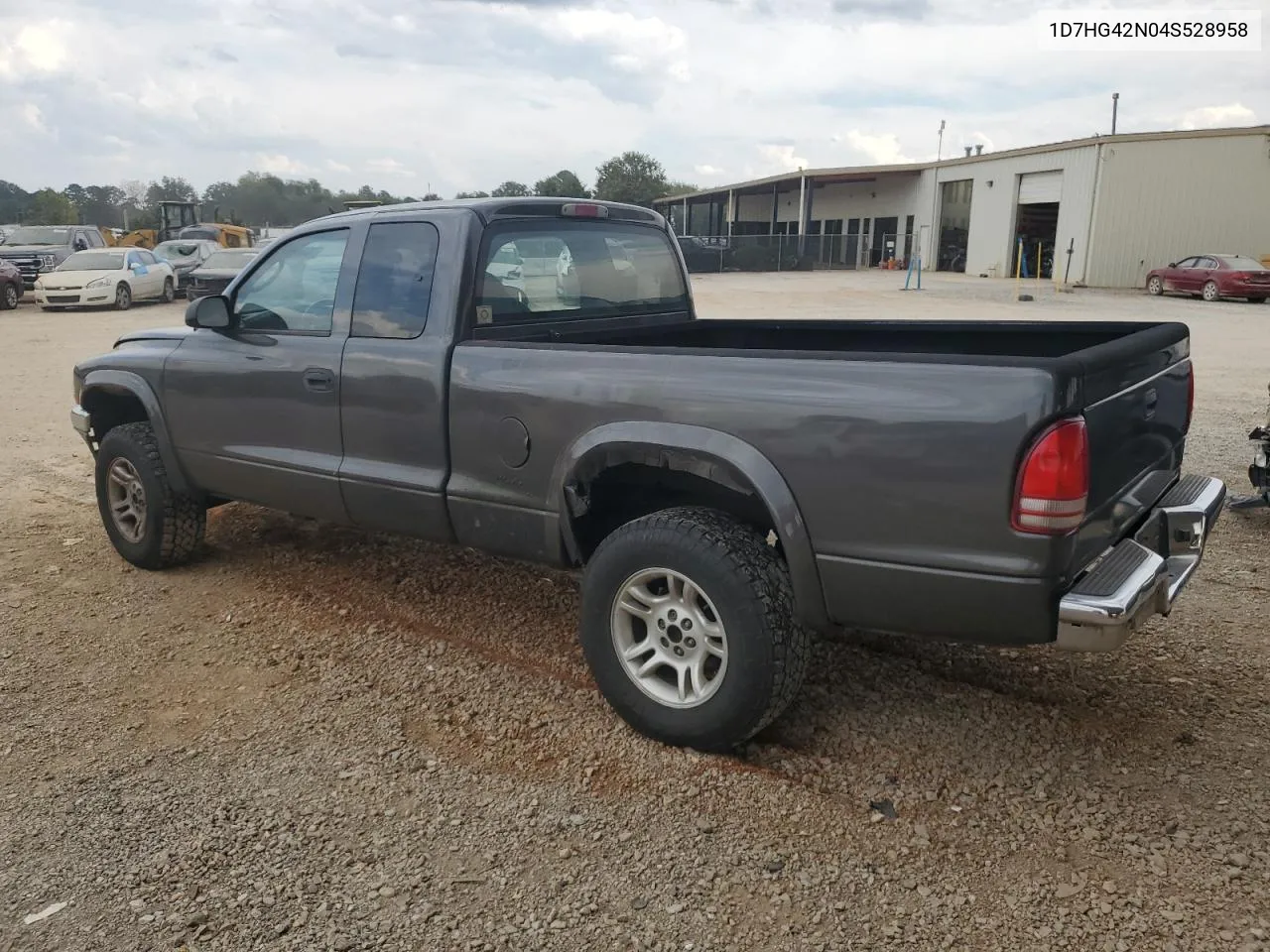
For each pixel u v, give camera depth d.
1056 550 2.74
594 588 3.52
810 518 3.08
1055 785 3.22
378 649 4.33
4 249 26.05
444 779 3.32
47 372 12.98
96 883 2.83
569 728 3.64
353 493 4.32
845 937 2.58
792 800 3.17
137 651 4.38
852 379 2.99
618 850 2.94
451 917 2.67
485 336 4.07
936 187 41.19
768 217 54.78
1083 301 25.14
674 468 3.39
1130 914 2.64
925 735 3.54
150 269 24.20
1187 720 3.62
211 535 5.97
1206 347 15.30
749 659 3.20
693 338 5.21
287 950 2.56
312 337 4.41
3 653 4.36
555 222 4.40
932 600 2.94
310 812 3.15
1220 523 6.05
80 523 6.33
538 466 3.70
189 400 4.90
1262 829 2.97
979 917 2.64
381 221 4.23
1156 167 30.22
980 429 2.77
